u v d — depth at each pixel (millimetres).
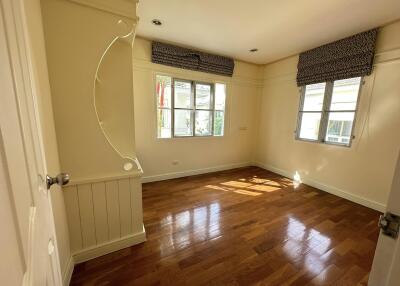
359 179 2701
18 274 439
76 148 1423
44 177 767
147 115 3211
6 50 478
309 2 1962
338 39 2807
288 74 3730
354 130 2727
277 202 2727
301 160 3537
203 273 1488
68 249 1462
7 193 416
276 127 4059
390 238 445
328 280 1444
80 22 1310
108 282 1394
